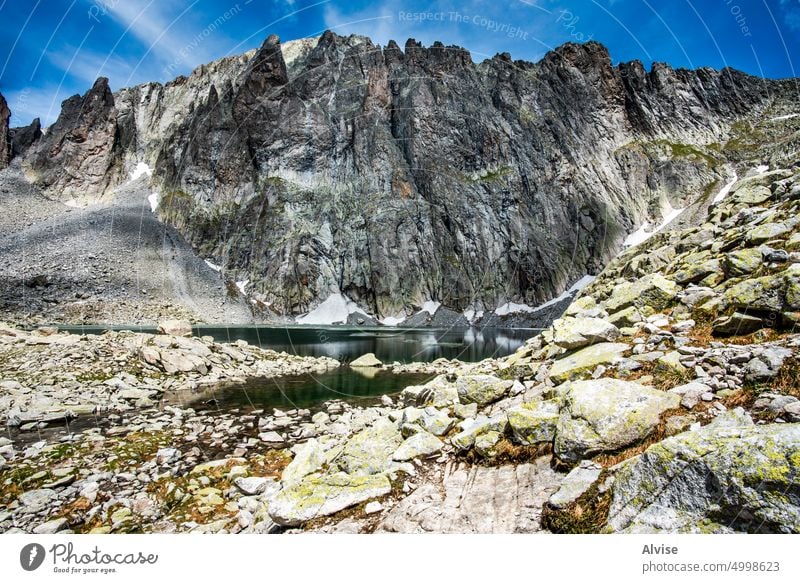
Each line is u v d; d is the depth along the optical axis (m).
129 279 78.19
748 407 4.37
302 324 90.06
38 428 10.82
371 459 6.22
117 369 16.47
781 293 5.57
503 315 92.75
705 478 3.52
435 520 4.54
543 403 5.82
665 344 6.18
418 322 94.25
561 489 4.30
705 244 8.80
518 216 98.75
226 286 90.69
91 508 6.56
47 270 72.69
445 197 102.06
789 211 7.89
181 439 10.26
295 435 10.69
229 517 6.26
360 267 102.31
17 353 16.78
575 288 97.88
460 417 7.32
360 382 18.64
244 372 20.02
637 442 4.52
